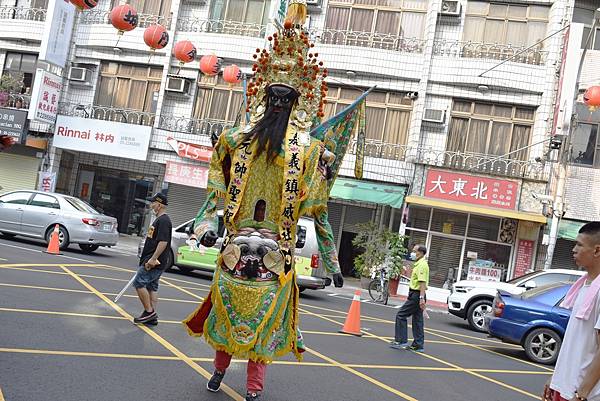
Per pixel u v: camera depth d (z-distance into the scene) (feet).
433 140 60.70
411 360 26.40
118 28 43.37
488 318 33.65
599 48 60.39
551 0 60.13
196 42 65.67
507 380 25.62
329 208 67.05
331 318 35.83
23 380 14.87
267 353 14.10
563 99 53.67
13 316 21.47
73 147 65.77
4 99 67.05
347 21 63.98
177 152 63.82
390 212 64.03
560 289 32.86
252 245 14.42
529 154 59.00
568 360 11.07
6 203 48.19
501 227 59.06
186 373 17.88
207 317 15.40
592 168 57.82
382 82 62.03
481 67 59.67
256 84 15.80
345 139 17.13
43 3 71.31
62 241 46.65
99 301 27.35
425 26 62.59
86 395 14.51
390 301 54.29
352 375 21.48
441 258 60.13
